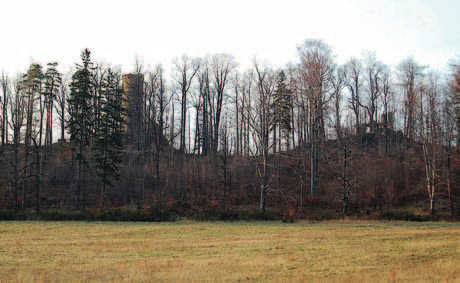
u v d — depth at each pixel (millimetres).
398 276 13945
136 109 60812
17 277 13797
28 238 24703
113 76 54062
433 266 15812
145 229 30156
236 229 30344
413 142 58656
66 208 44031
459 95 43969
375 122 64750
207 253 19141
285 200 48031
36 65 54000
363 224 34844
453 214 41125
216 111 66188
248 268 15398
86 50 47625
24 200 43656
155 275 14094
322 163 56562
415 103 52688
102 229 30109
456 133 45688
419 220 38594
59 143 61562
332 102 54531
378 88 67188
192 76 66000
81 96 46344
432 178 44219
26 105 49750
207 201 47031
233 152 66375
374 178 48469
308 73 52281
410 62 65062
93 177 50656
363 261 17000
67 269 15195
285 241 23453
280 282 13117
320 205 46875
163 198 46094
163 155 57344
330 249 20344
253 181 52094
